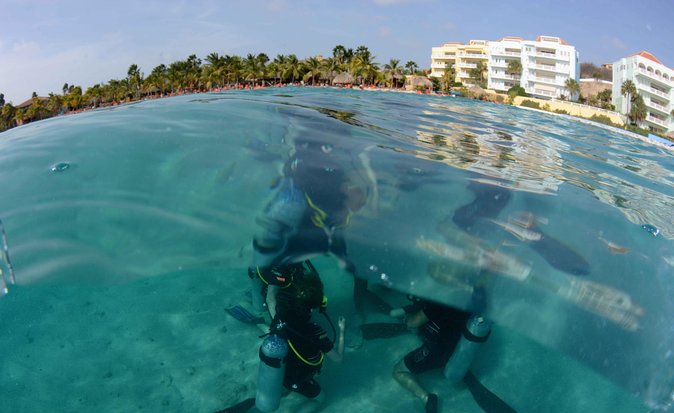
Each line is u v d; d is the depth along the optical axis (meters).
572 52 69.06
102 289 3.82
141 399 3.04
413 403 3.21
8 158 3.74
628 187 4.74
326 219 3.03
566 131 12.05
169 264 2.86
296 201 3.16
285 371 3.05
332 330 3.63
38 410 2.86
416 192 3.43
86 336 3.40
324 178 3.48
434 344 3.35
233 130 4.48
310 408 3.19
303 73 68.06
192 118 4.93
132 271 2.78
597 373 2.85
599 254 3.03
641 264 3.02
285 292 3.18
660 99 57.06
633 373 2.74
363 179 3.54
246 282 4.20
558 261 2.90
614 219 3.53
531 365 3.28
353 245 2.97
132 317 3.63
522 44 71.31
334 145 4.31
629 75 56.69
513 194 3.64
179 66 84.38
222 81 73.69
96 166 3.54
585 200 3.82
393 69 65.31
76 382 3.08
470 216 3.20
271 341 2.96
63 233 2.93
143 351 3.39
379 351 3.56
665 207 4.20
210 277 4.19
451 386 3.34
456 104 17.73
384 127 5.86
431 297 3.09
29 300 3.50
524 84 71.50
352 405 3.22
